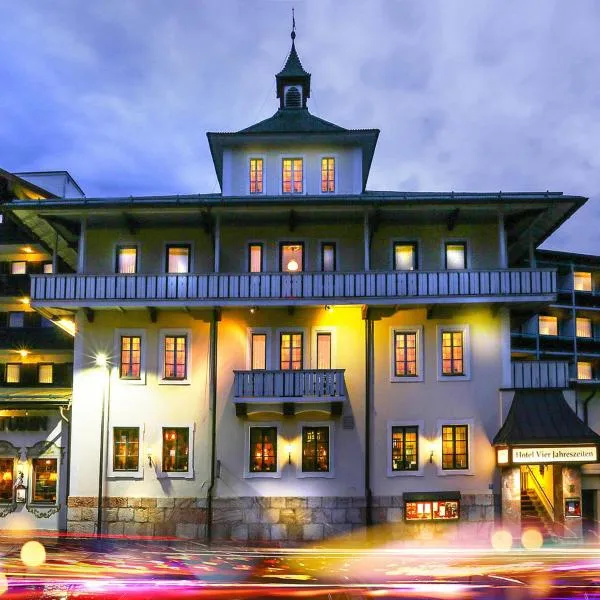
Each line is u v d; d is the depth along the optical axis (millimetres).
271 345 28797
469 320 28797
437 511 27641
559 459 26312
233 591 18172
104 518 28031
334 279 27609
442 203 27234
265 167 31156
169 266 29766
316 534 27719
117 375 28828
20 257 36781
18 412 31203
